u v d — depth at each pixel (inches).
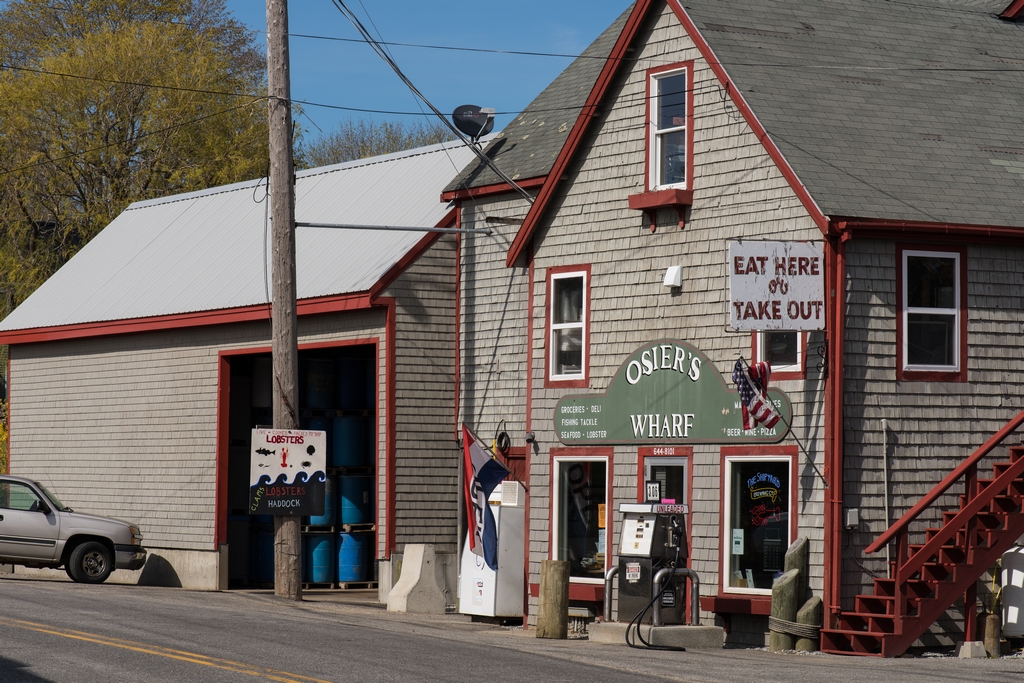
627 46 829.2
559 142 967.0
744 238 760.3
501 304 979.9
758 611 736.3
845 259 721.0
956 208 735.1
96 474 1245.7
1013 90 844.6
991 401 751.7
